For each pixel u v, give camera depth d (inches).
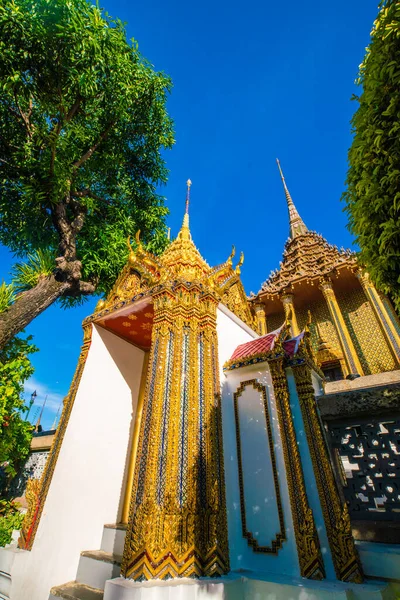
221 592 122.2
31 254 335.0
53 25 221.0
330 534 135.0
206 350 187.6
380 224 112.3
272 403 177.2
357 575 124.3
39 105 267.3
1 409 271.7
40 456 357.4
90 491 200.7
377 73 120.6
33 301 252.7
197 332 195.0
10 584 153.6
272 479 158.4
